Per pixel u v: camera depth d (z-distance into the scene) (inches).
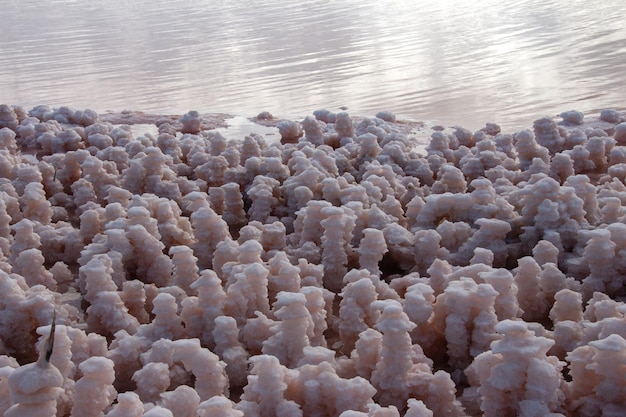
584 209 199.3
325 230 182.7
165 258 185.9
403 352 127.5
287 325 137.1
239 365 139.3
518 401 117.3
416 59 491.8
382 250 177.8
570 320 150.2
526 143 259.9
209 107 399.2
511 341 117.7
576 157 261.4
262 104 400.2
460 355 142.5
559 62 455.5
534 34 554.9
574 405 122.5
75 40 629.6
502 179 233.6
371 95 406.0
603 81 400.5
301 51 535.5
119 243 183.2
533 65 452.8
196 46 575.5
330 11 730.2
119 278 177.6
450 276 157.9
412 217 211.3
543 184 192.7
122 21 729.0
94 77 482.9
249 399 121.1
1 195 219.6
